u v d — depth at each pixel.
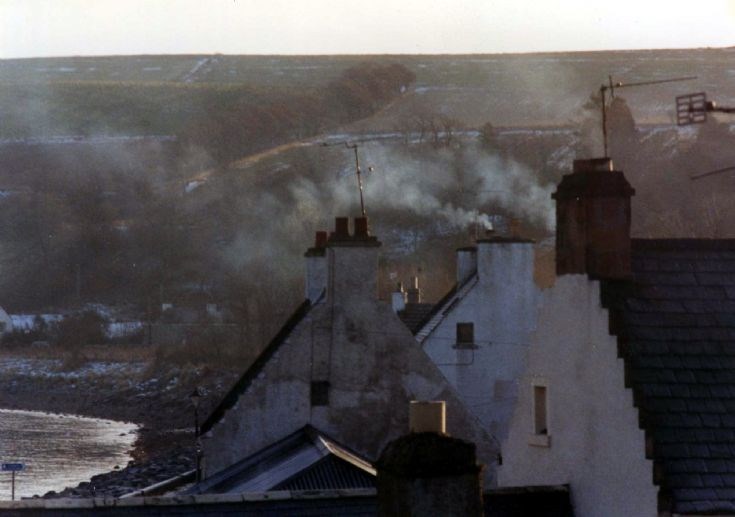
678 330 83.38
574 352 86.38
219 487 122.12
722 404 80.50
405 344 131.25
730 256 88.56
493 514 83.62
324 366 130.25
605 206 85.56
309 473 113.38
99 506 79.75
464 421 131.00
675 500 76.56
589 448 84.50
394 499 62.03
